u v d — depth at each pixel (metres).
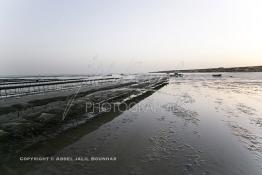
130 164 6.54
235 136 9.38
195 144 8.35
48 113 11.06
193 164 6.52
